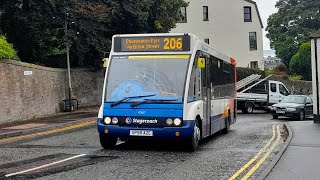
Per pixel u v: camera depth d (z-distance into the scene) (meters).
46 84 25.67
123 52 12.55
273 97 33.97
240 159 10.81
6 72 21.23
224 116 16.95
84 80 31.42
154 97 11.79
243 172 9.12
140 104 11.76
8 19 26.27
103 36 29.80
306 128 17.98
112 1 29.12
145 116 11.67
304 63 52.44
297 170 9.20
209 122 14.12
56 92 27.23
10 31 27.11
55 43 30.12
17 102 22.11
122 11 29.56
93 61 31.91
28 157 11.20
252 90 33.78
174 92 11.79
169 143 13.77
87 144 13.83
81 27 27.69
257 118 28.44
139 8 29.95
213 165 9.95
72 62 31.72
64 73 28.72
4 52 21.12
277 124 22.70
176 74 12.00
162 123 11.61
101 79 33.22
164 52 12.30
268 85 34.03
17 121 21.62
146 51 12.41
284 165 9.76
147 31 32.53
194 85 12.33
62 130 18.72
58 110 27.39
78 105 30.36
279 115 27.59
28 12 25.84
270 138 15.70
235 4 53.75
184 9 51.06
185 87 11.82
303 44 53.16
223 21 53.09
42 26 27.73
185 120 11.62
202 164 10.08
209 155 11.47
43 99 25.14
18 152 12.18
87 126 20.45
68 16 27.36
